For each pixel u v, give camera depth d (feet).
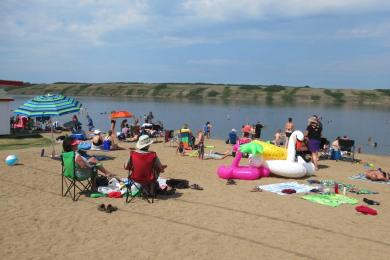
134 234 21.50
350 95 409.49
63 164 28.35
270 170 37.76
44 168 38.96
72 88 515.91
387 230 22.98
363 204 28.81
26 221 23.34
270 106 303.89
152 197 27.78
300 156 41.96
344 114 225.97
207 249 19.63
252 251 19.49
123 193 28.94
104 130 108.06
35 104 38.96
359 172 43.70
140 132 68.95
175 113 197.16
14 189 30.58
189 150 57.31
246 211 25.98
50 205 26.53
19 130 74.38
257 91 445.37
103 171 30.58
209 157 50.49
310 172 39.91
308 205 27.84
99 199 28.12
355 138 110.83
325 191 31.63
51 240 20.56
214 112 211.61
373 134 122.42
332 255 19.22
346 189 33.37
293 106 314.35
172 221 23.70
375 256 19.21
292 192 31.12
